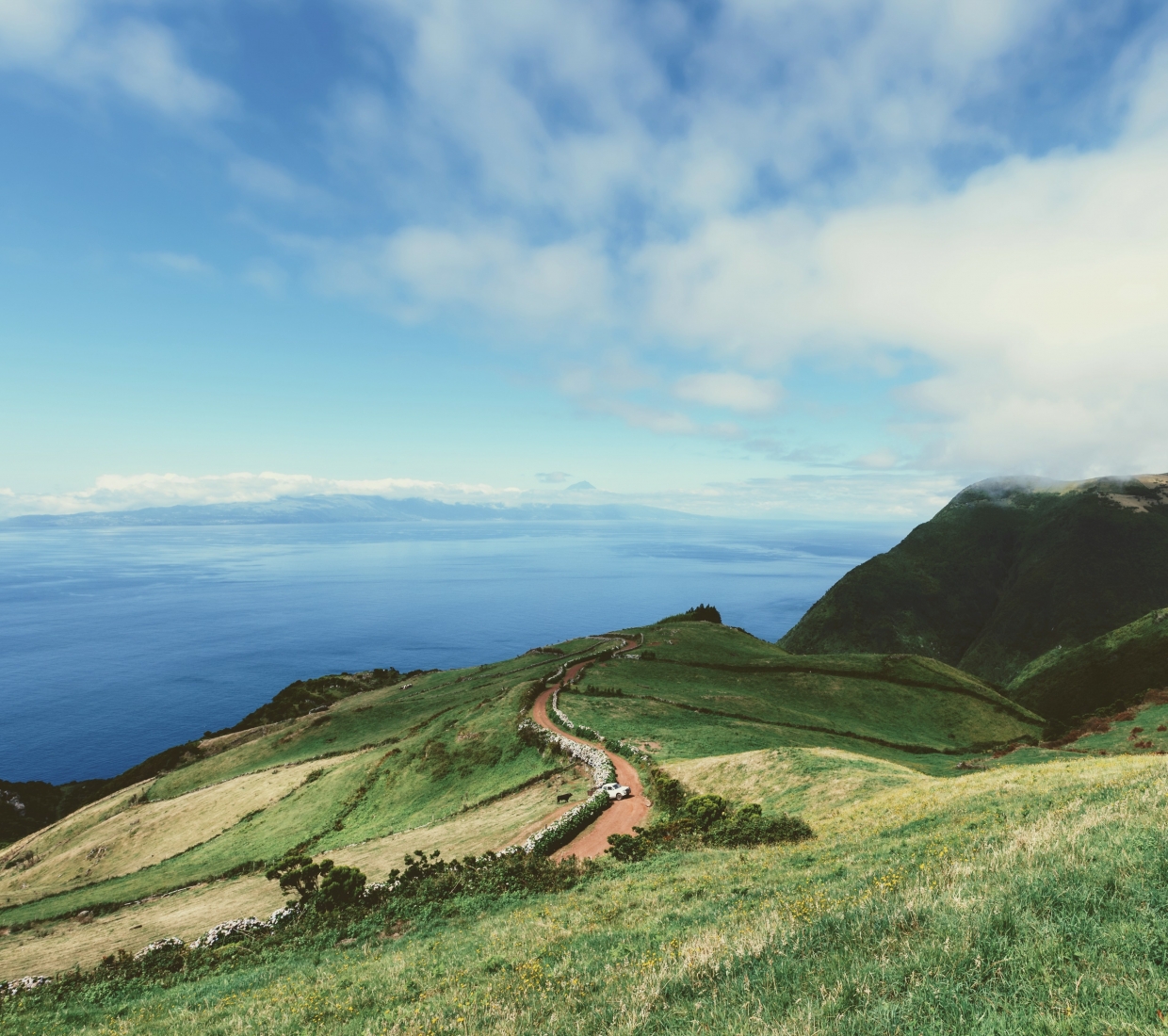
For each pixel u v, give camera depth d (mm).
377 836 51000
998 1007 5793
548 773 49938
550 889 22594
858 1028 5926
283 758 99750
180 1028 14320
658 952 10414
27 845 98812
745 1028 6500
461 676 124625
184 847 72625
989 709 94875
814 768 39906
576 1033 7797
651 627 139000
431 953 16234
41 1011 19547
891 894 10094
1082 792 17219
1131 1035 4902
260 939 23266
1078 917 6988
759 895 14109
